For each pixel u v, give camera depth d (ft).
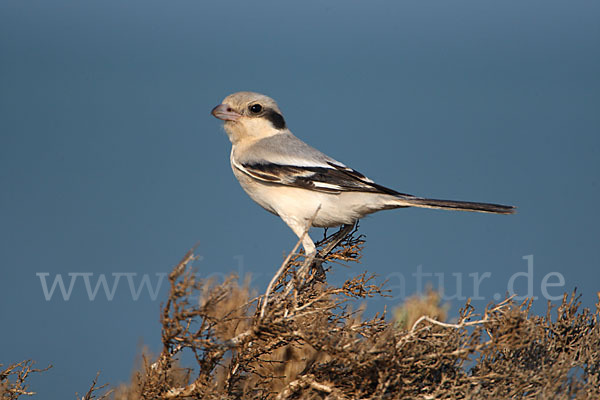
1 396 17.16
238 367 16.76
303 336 15.92
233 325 17.70
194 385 16.01
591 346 17.22
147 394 16.12
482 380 15.76
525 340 15.49
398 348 15.90
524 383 15.71
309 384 16.40
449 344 15.93
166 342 15.56
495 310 16.05
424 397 15.58
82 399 18.02
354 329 16.94
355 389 16.16
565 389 15.55
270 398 17.07
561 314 17.89
